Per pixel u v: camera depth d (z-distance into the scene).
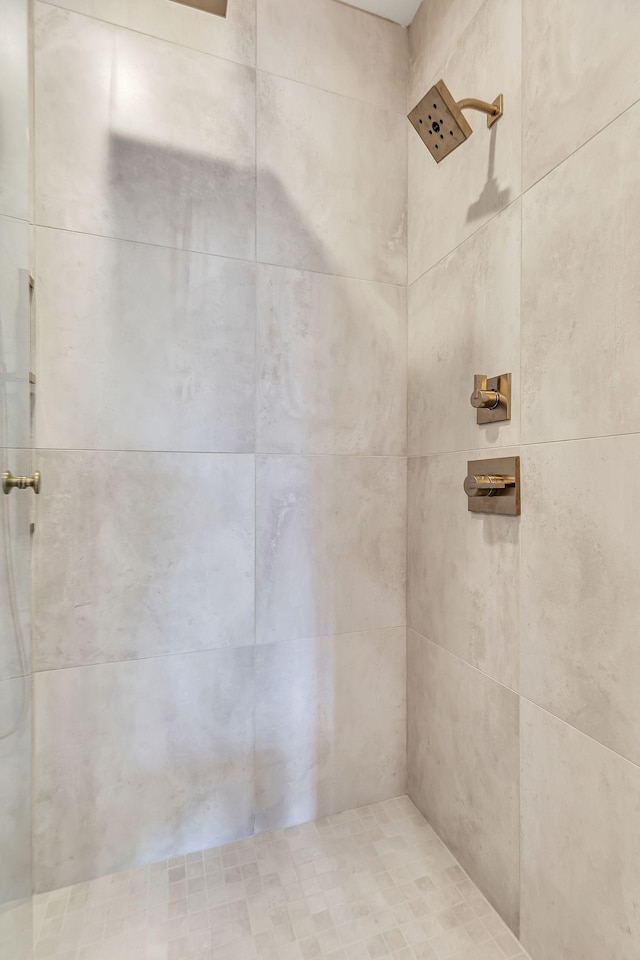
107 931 0.88
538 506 0.82
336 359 1.17
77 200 0.96
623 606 0.66
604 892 0.69
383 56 1.21
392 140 1.22
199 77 1.04
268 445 1.11
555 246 0.77
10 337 0.71
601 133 0.69
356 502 1.19
